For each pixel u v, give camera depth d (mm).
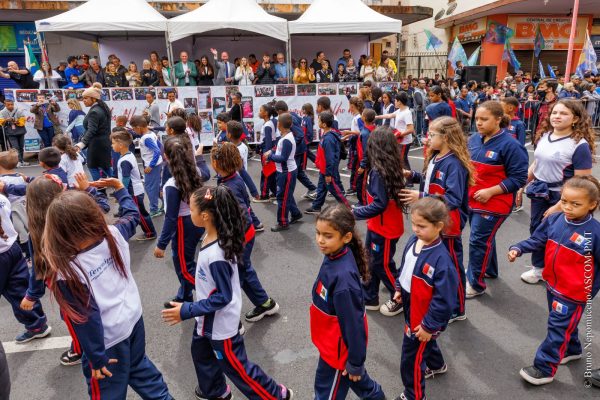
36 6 12969
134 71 11750
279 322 3801
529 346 3402
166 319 2389
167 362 3305
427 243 2543
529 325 3682
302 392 2947
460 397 2867
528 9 18734
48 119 10453
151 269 4918
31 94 10328
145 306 4117
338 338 2312
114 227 2342
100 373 2078
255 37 14281
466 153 3277
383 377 3082
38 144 10523
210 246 2420
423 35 25484
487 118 3652
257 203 7270
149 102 10234
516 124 5453
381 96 9953
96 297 2100
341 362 2332
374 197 3453
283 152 5656
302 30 11141
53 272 1967
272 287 4430
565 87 10766
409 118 7344
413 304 2594
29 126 10406
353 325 2203
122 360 2240
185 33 10688
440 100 6652
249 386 2541
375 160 3430
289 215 6598
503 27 19625
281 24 10977
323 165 6145
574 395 2861
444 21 22688
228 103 11156
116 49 13492
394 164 3406
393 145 3441
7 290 3402
